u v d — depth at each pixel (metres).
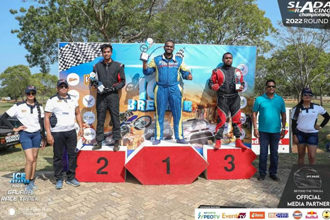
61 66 4.70
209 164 4.51
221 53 4.82
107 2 13.80
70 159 4.17
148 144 4.35
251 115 4.95
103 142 4.75
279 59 14.12
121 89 4.73
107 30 15.73
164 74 4.33
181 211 3.32
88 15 14.76
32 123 3.93
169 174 4.25
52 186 4.14
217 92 4.57
